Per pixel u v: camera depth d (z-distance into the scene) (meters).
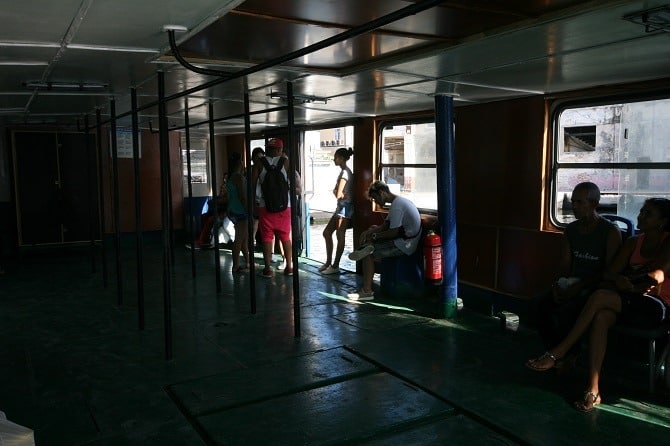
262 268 8.48
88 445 3.18
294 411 3.59
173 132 10.95
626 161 4.95
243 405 3.69
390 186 7.91
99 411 3.62
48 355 4.70
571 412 3.55
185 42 3.84
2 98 5.79
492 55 3.85
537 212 5.61
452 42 3.68
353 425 3.38
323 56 4.21
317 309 6.11
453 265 5.69
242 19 3.31
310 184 14.84
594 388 3.62
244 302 6.43
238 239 7.96
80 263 9.12
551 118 5.50
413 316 5.80
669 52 3.66
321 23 3.43
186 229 11.19
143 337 5.16
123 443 3.21
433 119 7.04
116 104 6.58
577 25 3.05
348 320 5.65
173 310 6.10
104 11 2.80
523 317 5.70
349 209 7.98
